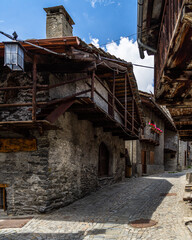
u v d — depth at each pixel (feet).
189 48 11.30
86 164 29.78
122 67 27.94
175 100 17.87
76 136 27.07
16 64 14.17
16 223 17.99
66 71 20.29
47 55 18.15
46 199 20.65
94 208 22.75
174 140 87.10
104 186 35.99
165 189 34.42
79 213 20.85
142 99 53.21
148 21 16.53
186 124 24.85
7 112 22.12
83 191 28.35
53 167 21.74
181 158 89.25
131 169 52.08
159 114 68.74
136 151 54.70
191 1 8.28
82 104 22.06
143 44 18.19
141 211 21.65
